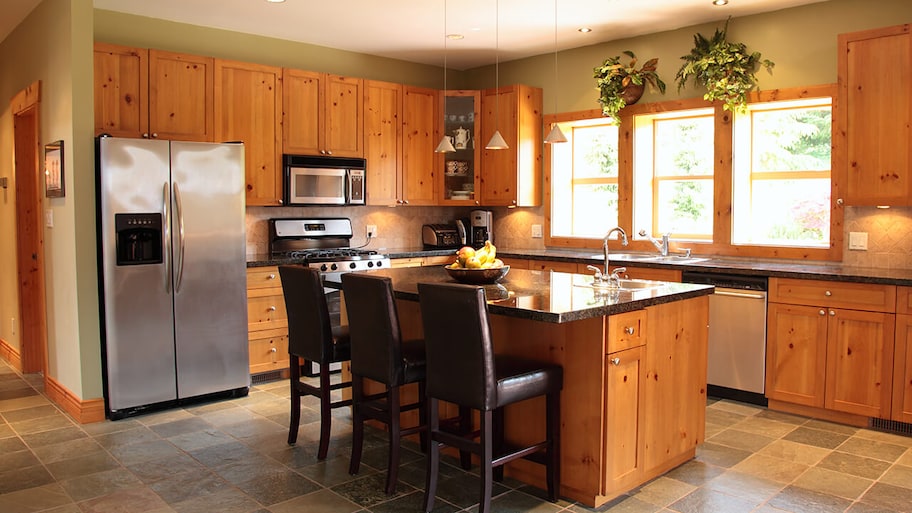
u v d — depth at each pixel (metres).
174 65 4.78
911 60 3.90
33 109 4.73
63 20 4.07
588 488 2.90
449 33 5.41
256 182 5.20
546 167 6.21
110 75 4.52
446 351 2.73
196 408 4.35
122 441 3.72
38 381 5.05
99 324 4.11
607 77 5.49
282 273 3.58
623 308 2.85
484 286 3.47
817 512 2.83
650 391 3.10
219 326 4.47
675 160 5.55
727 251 5.05
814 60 4.57
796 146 4.91
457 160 6.43
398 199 6.09
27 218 5.23
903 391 3.80
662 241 5.35
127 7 4.68
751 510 2.86
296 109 5.40
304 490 3.07
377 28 5.26
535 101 6.16
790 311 4.20
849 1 4.41
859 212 4.43
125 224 4.06
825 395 4.09
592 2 4.59
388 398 3.03
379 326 3.01
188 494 3.03
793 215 4.95
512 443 3.23
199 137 4.90
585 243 5.99
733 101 4.85
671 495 3.01
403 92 6.09
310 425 4.02
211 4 4.62
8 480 3.19
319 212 5.87
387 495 3.02
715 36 4.96
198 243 4.35
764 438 3.77
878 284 3.85
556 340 2.98
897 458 3.46
